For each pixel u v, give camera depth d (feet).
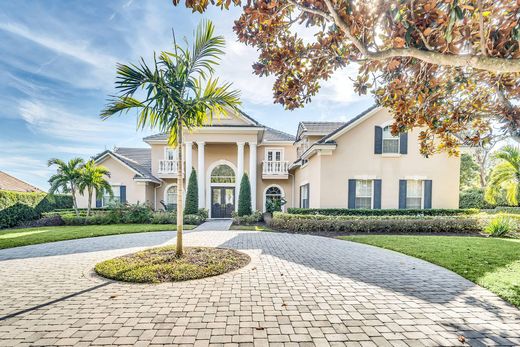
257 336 10.80
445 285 16.76
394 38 14.07
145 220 53.26
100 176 54.03
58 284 16.76
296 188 68.85
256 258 23.36
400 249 26.68
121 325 11.64
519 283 16.65
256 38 16.44
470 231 39.40
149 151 85.25
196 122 24.30
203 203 60.75
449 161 48.19
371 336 10.86
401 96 18.86
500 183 49.32
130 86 19.26
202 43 21.30
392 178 47.96
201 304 13.75
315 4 13.66
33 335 10.85
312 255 24.62
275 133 78.84
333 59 16.90
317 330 11.30
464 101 21.43
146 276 17.47
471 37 13.88
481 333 11.13
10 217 50.19
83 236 36.11
